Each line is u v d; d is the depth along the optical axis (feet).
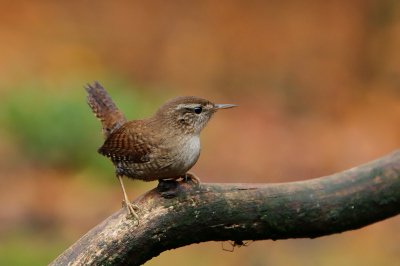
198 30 76.95
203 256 34.47
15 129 47.16
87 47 71.51
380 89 69.15
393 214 16.63
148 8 79.05
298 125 60.59
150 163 18.79
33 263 31.68
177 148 18.69
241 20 78.33
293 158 52.42
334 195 16.20
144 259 16.16
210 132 56.85
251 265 34.27
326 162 52.03
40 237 35.40
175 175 19.39
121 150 19.19
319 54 74.23
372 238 38.06
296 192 16.14
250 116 61.82
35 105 47.75
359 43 74.28
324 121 61.98
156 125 19.12
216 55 73.72
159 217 15.74
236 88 68.80
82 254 15.49
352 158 53.26
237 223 16.12
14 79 59.62
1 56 65.46
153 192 16.08
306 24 77.61
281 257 35.24
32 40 70.49
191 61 72.49
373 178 16.29
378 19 74.23
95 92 23.58
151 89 64.54
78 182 44.29
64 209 39.78
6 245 33.73
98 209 40.09
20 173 44.80
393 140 57.36
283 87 69.15
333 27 76.59
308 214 16.15
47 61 66.28
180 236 16.11
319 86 69.31
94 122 46.24
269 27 77.61
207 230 16.16
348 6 77.41
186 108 18.92
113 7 78.95
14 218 37.83
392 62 71.05
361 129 60.18
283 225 16.22
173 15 78.64
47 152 45.91
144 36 75.36
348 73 71.82
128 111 48.96
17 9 75.92
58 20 75.66
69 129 45.27
